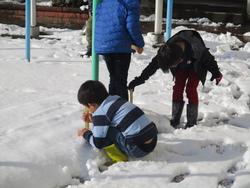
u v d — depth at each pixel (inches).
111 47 213.3
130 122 175.8
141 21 536.7
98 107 180.1
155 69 208.2
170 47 197.5
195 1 578.9
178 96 218.2
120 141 178.1
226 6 553.0
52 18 561.3
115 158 180.2
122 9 208.4
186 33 208.8
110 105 178.1
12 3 597.6
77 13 552.4
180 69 215.2
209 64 205.8
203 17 550.9
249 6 540.1
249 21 544.4
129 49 215.8
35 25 452.8
